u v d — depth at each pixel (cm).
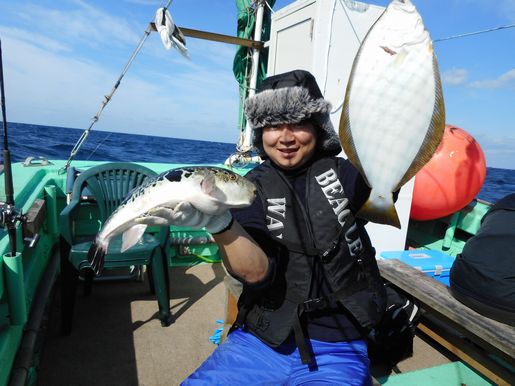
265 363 157
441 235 426
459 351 245
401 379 221
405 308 247
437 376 226
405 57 148
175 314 302
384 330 238
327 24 331
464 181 355
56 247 354
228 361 158
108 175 312
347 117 154
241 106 521
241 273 138
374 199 149
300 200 161
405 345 246
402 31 150
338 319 156
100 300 317
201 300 328
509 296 195
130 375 231
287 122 149
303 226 156
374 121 151
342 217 156
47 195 326
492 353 243
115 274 368
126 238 134
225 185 121
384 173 150
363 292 156
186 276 374
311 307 151
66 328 265
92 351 250
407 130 148
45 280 293
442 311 218
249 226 154
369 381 149
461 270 221
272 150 160
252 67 467
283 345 158
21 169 366
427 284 248
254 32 482
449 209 371
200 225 125
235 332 173
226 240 132
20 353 208
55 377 224
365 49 154
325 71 336
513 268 197
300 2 360
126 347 257
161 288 284
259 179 170
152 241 292
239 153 476
